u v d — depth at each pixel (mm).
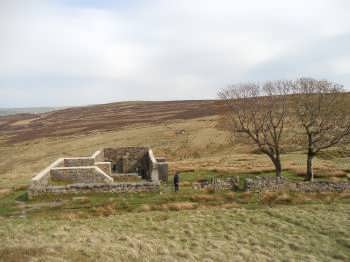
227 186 30406
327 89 34781
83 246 15766
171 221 22297
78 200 27016
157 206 25656
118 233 19484
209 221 22312
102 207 25375
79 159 36719
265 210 24453
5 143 103062
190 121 94188
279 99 36406
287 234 20172
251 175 37406
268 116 36969
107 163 36688
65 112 181750
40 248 14594
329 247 18359
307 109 34375
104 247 15742
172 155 63500
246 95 37250
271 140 48312
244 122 38750
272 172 38531
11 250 14133
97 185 28438
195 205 26125
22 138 109438
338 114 33844
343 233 19906
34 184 27750
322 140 35781
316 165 41531
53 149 80625
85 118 143125
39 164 65125
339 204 25578
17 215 24141
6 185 36188
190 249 17531
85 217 23719
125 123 110875
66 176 31141
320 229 20734
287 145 52375
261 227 21328
